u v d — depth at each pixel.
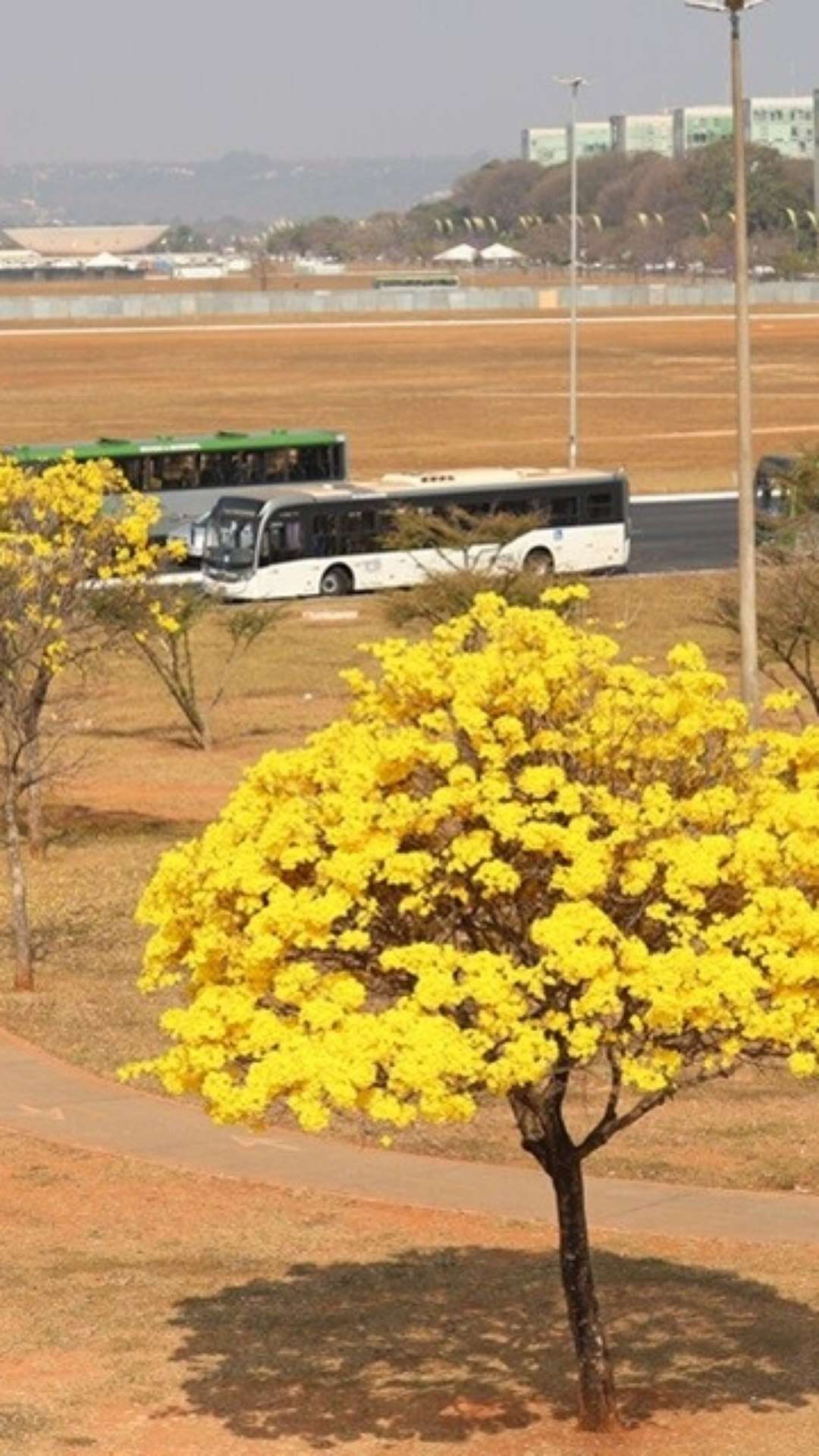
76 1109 33.22
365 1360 24.17
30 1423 22.38
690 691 21.11
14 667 42.09
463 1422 22.47
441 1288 26.27
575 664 21.11
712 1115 33.16
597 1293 25.91
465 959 19.80
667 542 102.88
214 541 91.44
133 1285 26.47
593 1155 31.03
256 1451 21.77
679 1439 21.89
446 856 20.66
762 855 20.08
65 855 51.12
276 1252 27.55
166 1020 20.25
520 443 135.38
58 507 43.97
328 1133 32.03
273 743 65.06
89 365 181.38
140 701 71.12
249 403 154.25
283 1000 20.28
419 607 68.44
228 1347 24.52
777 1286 26.11
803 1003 19.64
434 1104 19.19
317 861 20.64
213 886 20.59
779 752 21.20
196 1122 32.62
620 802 20.44
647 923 20.75
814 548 62.34
